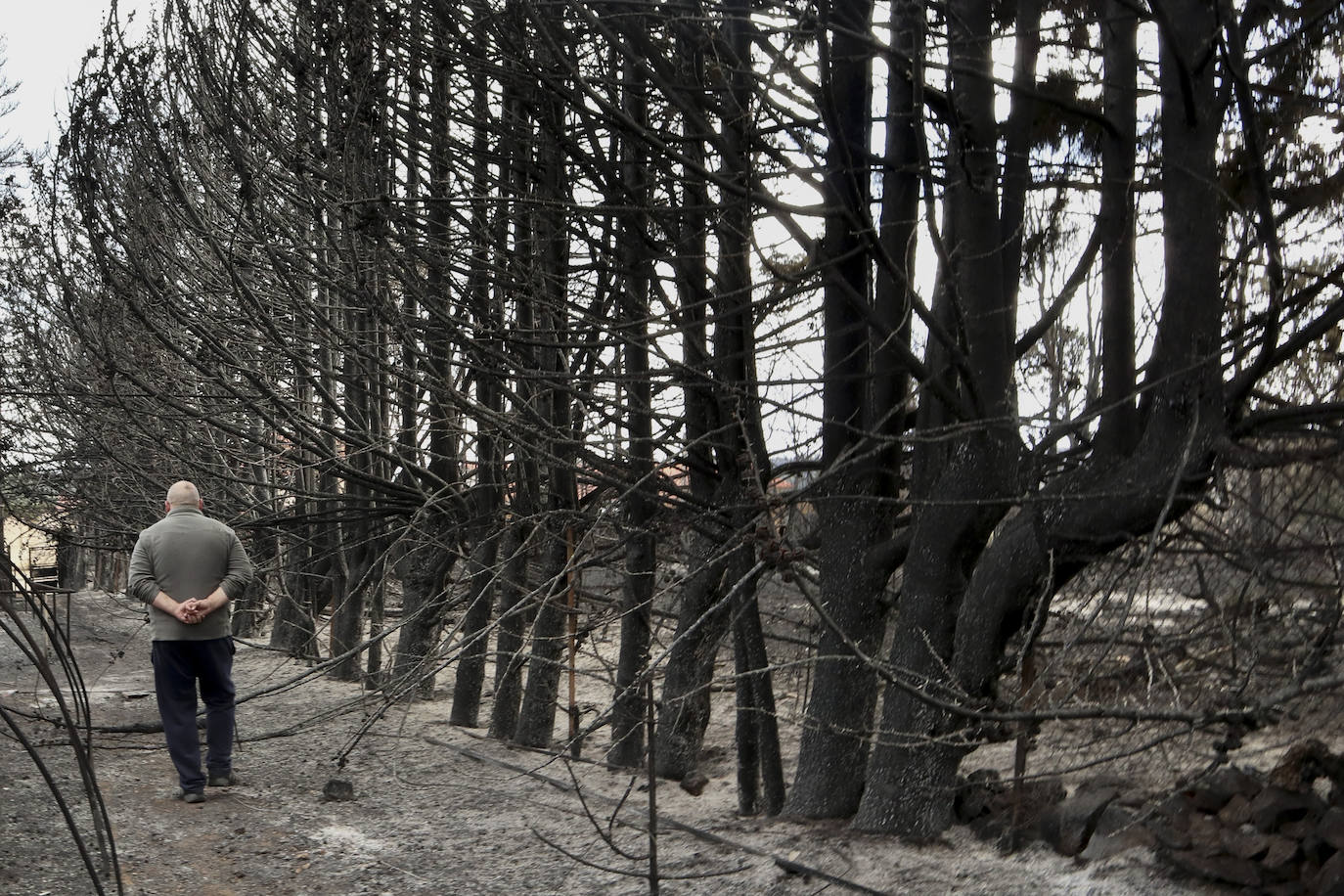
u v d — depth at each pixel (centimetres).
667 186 826
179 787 814
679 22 678
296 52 936
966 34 658
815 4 591
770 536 497
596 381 845
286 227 1029
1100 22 638
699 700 898
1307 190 699
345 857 654
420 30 844
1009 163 692
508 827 726
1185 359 598
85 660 1540
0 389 1314
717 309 789
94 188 1055
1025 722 605
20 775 821
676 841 690
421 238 896
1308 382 682
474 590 1148
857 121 719
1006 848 634
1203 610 663
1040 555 634
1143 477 607
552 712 1037
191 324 1032
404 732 1091
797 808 738
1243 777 600
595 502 1011
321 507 1442
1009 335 687
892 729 678
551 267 919
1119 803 620
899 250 718
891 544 726
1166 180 611
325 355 1216
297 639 1689
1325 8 596
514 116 882
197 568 790
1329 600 566
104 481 1411
